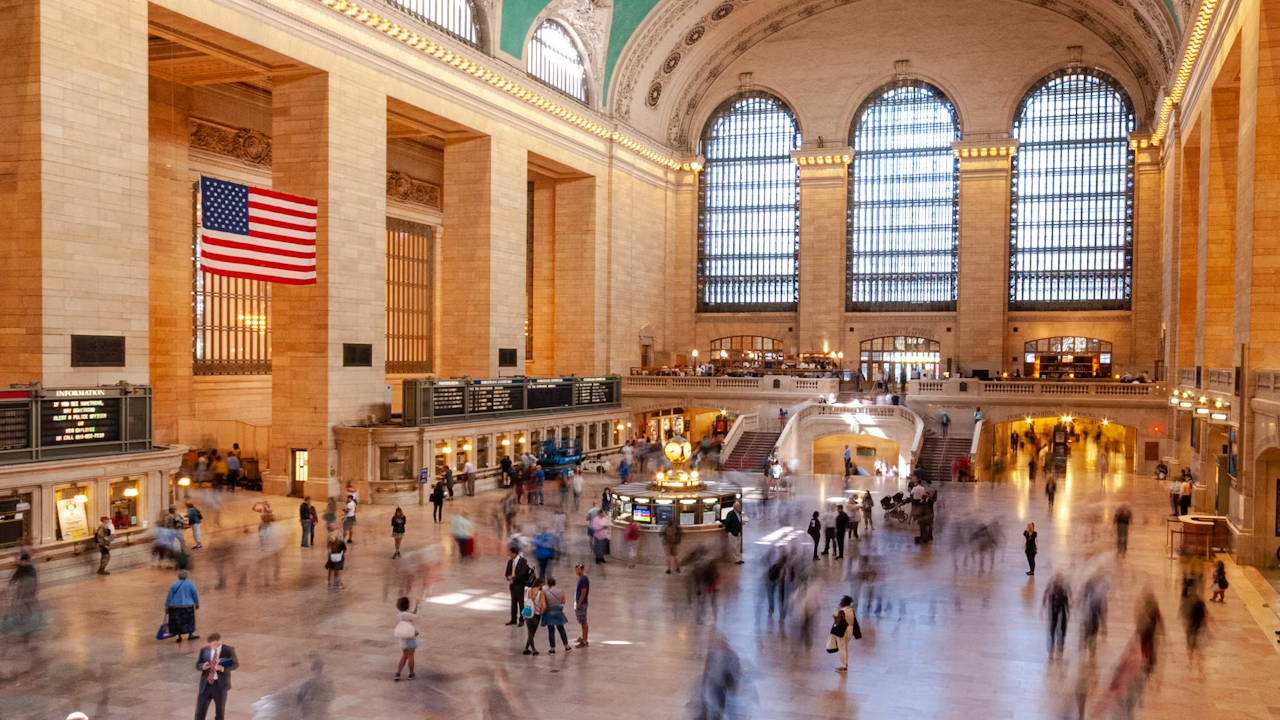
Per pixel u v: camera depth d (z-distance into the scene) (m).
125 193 23.67
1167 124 43.38
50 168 21.78
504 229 40.34
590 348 49.25
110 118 23.28
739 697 13.85
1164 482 38.97
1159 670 15.30
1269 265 22.70
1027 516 30.06
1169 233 41.84
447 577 21.17
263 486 31.42
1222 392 26.81
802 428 44.69
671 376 49.69
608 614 18.36
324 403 30.59
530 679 14.58
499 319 40.00
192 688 13.92
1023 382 44.91
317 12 30.17
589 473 40.81
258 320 37.00
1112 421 43.50
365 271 32.34
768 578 18.53
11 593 18.72
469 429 34.38
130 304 23.77
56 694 13.66
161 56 30.14
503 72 39.50
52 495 20.12
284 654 15.66
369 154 32.53
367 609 18.36
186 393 33.31
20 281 21.73
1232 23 26.02
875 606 19.08
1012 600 19.59
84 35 22.61
